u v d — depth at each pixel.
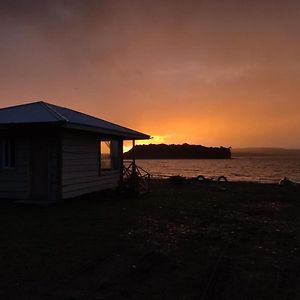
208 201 16.58
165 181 28.14
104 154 18.56
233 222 11.79
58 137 14.49
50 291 5.73
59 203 14.51
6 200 15.21
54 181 14.57
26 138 14.96
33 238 9.07
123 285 6.02
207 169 76.31
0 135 15.27
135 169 18.95
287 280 6.41
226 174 56.34
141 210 13.70
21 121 13.79
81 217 11.98
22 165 15.03
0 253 7.74
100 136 17.91
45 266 6.92
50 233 9.64
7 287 5.88
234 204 15.84
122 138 20.48
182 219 12.10
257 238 9.60
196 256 7.82
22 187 15.02
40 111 15.20
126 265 7.10
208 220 12.02
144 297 5.54
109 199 16.73
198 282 6.22
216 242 9.09
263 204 16.05
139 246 8.55
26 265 6.96
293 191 21.25
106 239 9.12
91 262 7.23
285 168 84.44
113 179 19.41
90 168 16.97
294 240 9.45
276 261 7.58
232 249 8.45
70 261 7.26
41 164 14.77
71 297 5.50
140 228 10.52
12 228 10.20
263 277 6.55
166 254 7.94
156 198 17.31
